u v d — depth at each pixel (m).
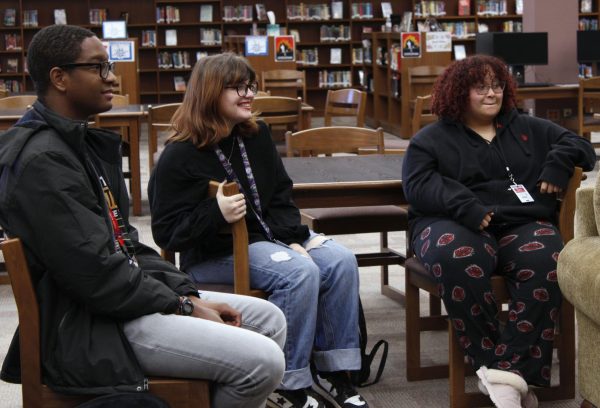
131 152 6.50
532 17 10.43
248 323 2.44
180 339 2.05
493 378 2.77
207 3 15.20
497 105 3.13
